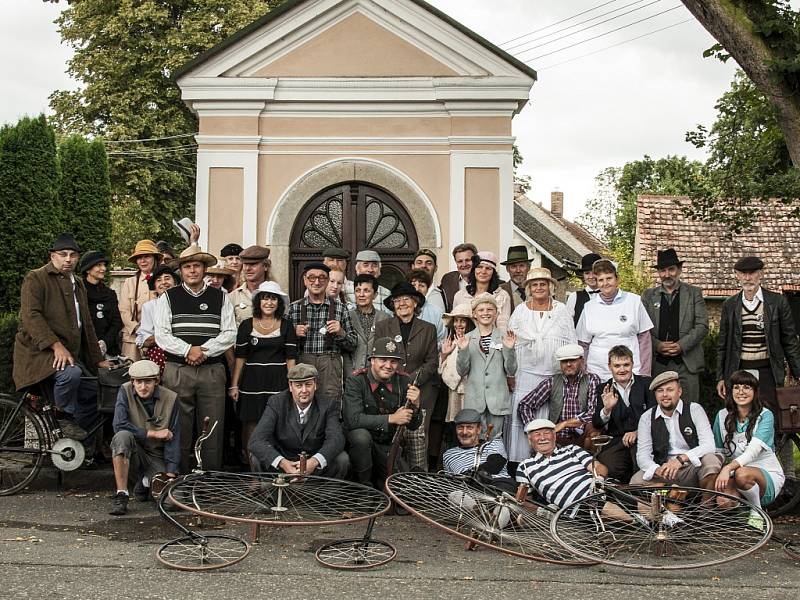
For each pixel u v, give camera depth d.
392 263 11.48
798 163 8.43
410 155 11.41
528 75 11.26
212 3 25.22
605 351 8.32
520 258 9.42
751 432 7.52
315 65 11.40
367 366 8.20
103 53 25.16
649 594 5.61
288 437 7.43
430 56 11.38
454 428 8.68
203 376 8.09
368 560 6.22
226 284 9.27
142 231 24.67
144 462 7.84
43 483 8.63
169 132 25.17
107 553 6.26
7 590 5.35
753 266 8.42
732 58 8.84
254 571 5.90
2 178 14.39
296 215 11.41
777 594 5.68
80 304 8.64
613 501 6.85
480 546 6.70
